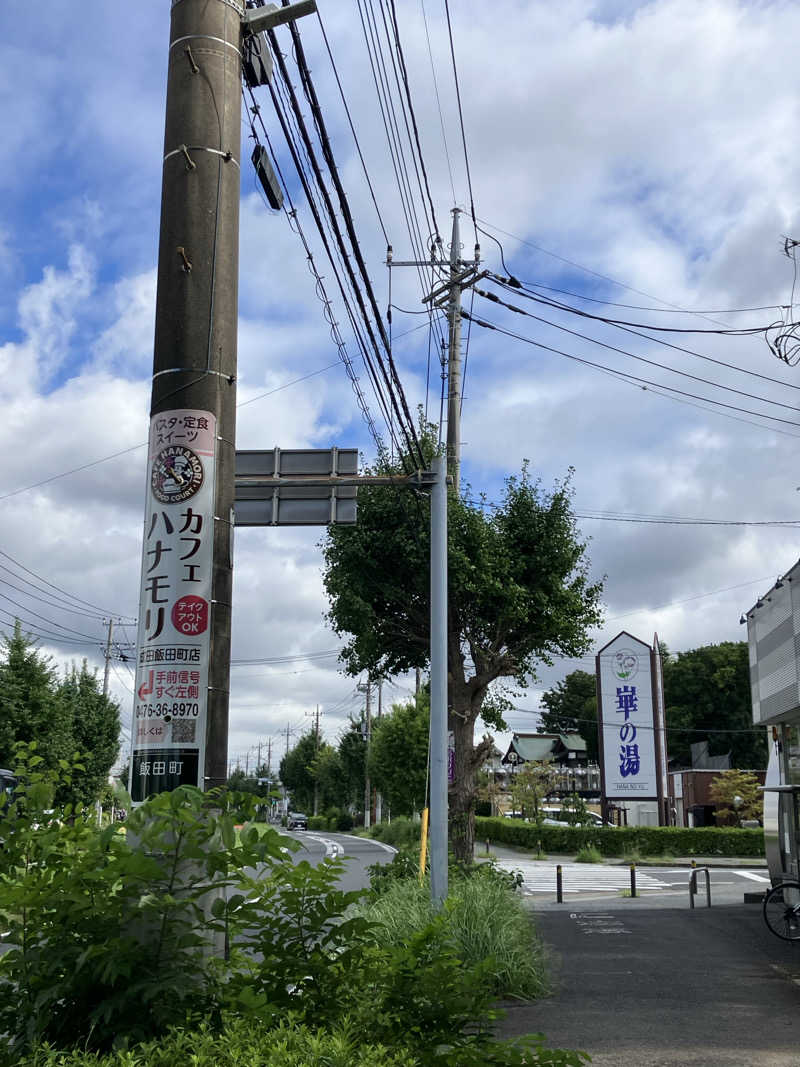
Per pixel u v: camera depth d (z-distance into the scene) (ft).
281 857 13.64
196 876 14.10
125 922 13.47
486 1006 14.58
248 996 12.71
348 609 65.51
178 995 12.85
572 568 68.90
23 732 108.58
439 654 43.09
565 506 69.26
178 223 20.01
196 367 19.44
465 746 65.77
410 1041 13.39
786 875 59.62
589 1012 32.19
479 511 67.77
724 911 65.31
